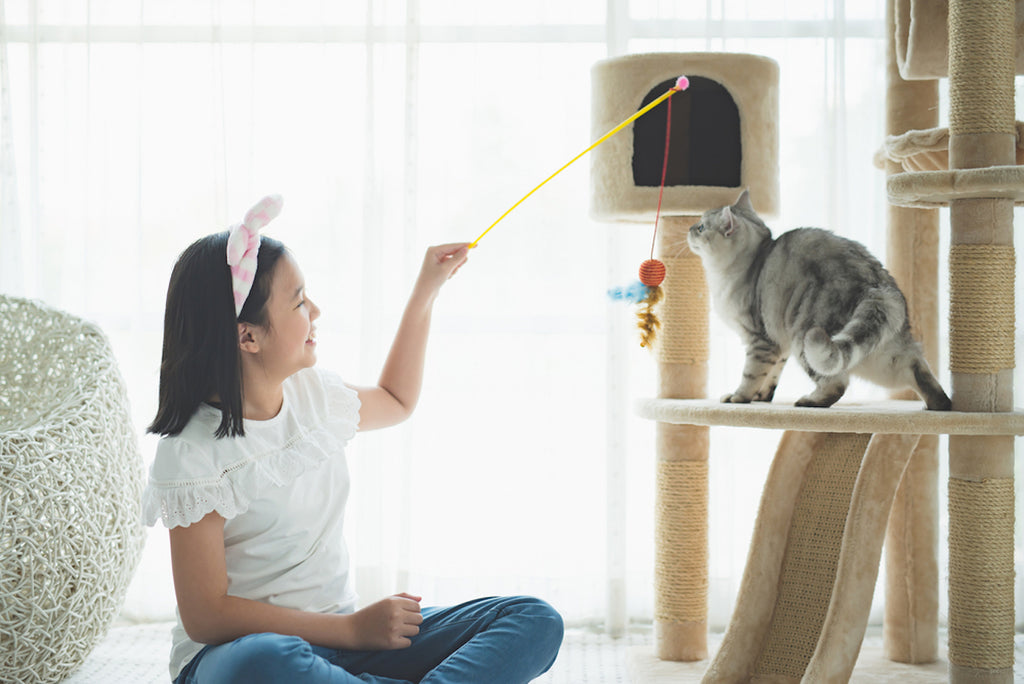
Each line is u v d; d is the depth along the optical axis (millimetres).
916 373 1861
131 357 2725
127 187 2746
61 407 2193
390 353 1825
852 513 1825
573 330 2711
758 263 2012
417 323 1816
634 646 2438
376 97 2668
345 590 1596
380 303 2674
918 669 2213
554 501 2713
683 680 2115
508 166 2691
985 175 1727
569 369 2717
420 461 2725
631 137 2131
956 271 1853
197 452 1405
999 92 1840
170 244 2727
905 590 2268
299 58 2705
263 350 1477
